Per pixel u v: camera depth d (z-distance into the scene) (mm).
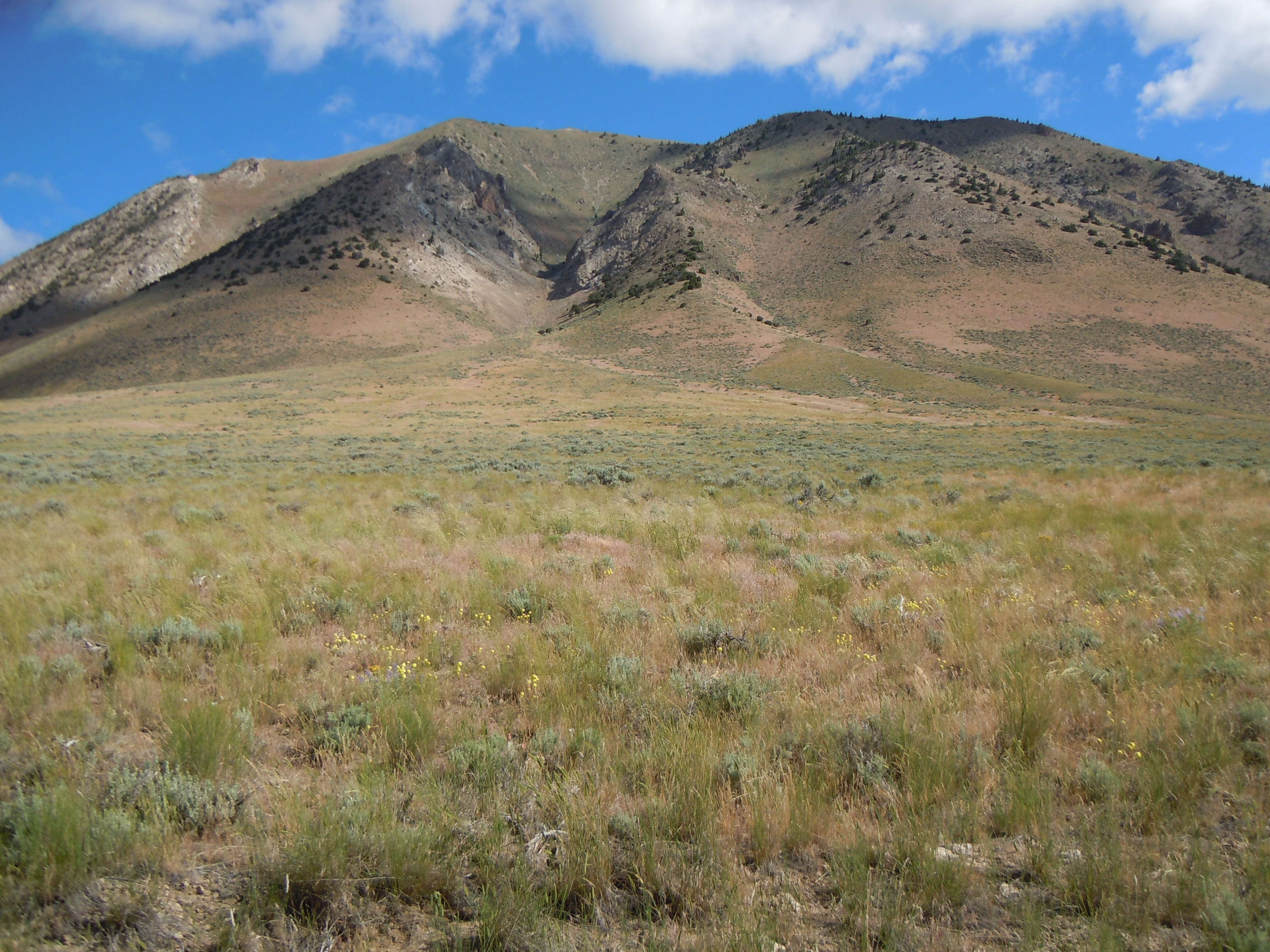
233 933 2828
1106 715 4867
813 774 4090
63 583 7938
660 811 3666
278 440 45250
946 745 4258
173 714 4578
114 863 3182
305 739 4566
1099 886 3188
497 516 13039
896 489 19781
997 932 3014
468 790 3863
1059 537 11664
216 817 3604
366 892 3158
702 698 5105
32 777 3855
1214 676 5492
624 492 18422
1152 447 38031
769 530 12016
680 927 3027
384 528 11703
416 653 6117
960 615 6867
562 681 5340
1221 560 9133
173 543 10305
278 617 6938
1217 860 3379
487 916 2936
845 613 7344
